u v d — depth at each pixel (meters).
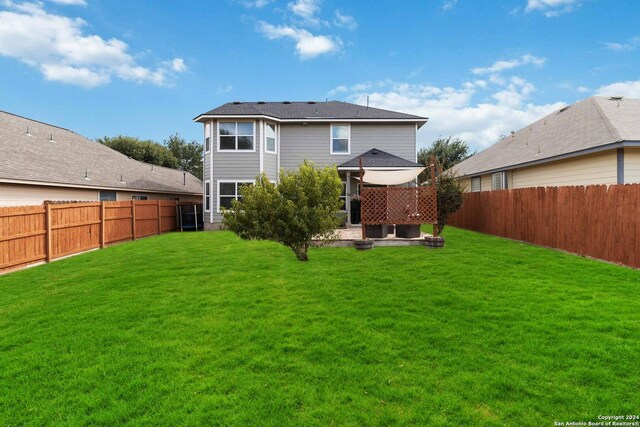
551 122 19.19
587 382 3.68
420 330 5.00
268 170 21.19
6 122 18.88
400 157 21.86
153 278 8.39
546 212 11.92
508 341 4.59
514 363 4.06
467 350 4.39
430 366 4.07
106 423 3.26
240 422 3.24
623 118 13.66
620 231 8.87
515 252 10.84
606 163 12.51
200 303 6.40
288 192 9.74
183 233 20.14
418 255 10.61
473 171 23.03
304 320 5.48
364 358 4.28
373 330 5.06
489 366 4.02
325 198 9.90
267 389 3.71
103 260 11.26
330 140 21.88
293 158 21.95
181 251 12.58
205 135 21.55
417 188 12.78
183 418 3.30
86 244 13.53
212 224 20.88
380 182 15.28
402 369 4.02
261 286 7.45
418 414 3.28
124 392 3.70
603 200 9.42
